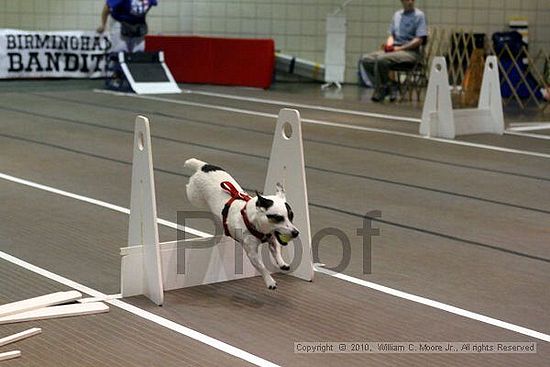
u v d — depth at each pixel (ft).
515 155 41.39
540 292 21.15
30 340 17.46
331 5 77.46
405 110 58.08
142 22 68.80
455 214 29.22
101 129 46.19
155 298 19.83
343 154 40.52
